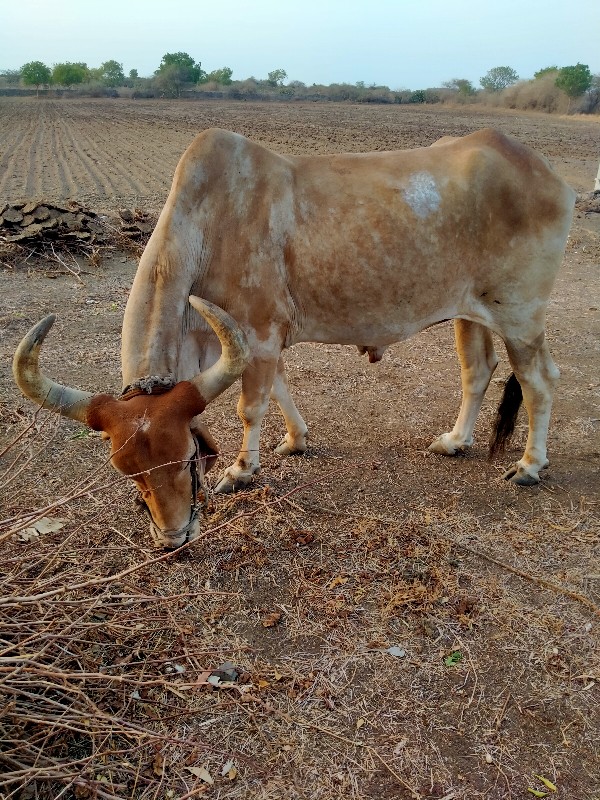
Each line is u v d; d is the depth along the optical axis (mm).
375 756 2699
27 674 2512
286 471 4535
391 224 3805
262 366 3979
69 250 9359
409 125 28516
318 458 4711
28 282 8328
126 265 9148
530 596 3498
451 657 3145
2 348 6324
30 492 4172
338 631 3275
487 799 2551
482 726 2826
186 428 3141
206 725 2799
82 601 2828
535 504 4215
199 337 3961
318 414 5332
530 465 4383
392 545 3826
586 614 3385
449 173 3877
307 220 3826
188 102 54375
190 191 3725
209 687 2951
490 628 3301
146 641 3166
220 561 3697
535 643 3217
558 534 3934
